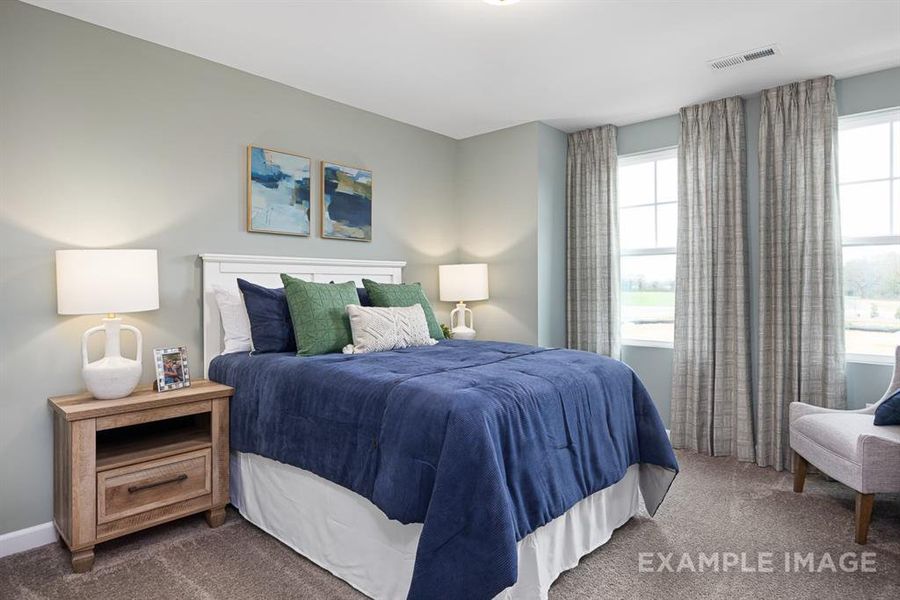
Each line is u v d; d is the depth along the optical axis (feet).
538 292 13.17
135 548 7.30
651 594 6.13
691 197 12.09
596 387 7.43
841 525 8.00
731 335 11.62
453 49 9.26
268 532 7.66
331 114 11.73
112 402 7.22
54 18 7.83
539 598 5.71
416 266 13.73
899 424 8.03
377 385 6.18
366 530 6.08
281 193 10.65
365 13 8.01
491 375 6.55
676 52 9.39
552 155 13.70
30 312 7.59
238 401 8.14
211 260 9.48
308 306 8.96
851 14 8.05
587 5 7.80
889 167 10.41
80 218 8.07
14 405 7.44
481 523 4.93
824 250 10.41
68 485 6.83
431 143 14.15
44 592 6.25
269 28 8.46
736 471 10.61
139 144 8.72
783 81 10.71
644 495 8.34
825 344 10.37
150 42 8.87
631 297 13.92
